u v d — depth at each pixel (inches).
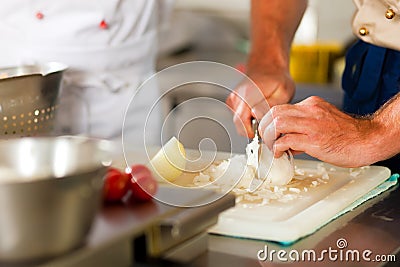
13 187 27.8
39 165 33.0
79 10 63.2
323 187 49.6
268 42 63.6
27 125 49.6
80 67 64.8
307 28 122.6
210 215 36.8
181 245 36.0
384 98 62.9
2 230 28.3
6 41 64.0
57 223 28.9
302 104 50.5
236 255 38.1
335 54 104.4
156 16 70.5
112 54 65.9
